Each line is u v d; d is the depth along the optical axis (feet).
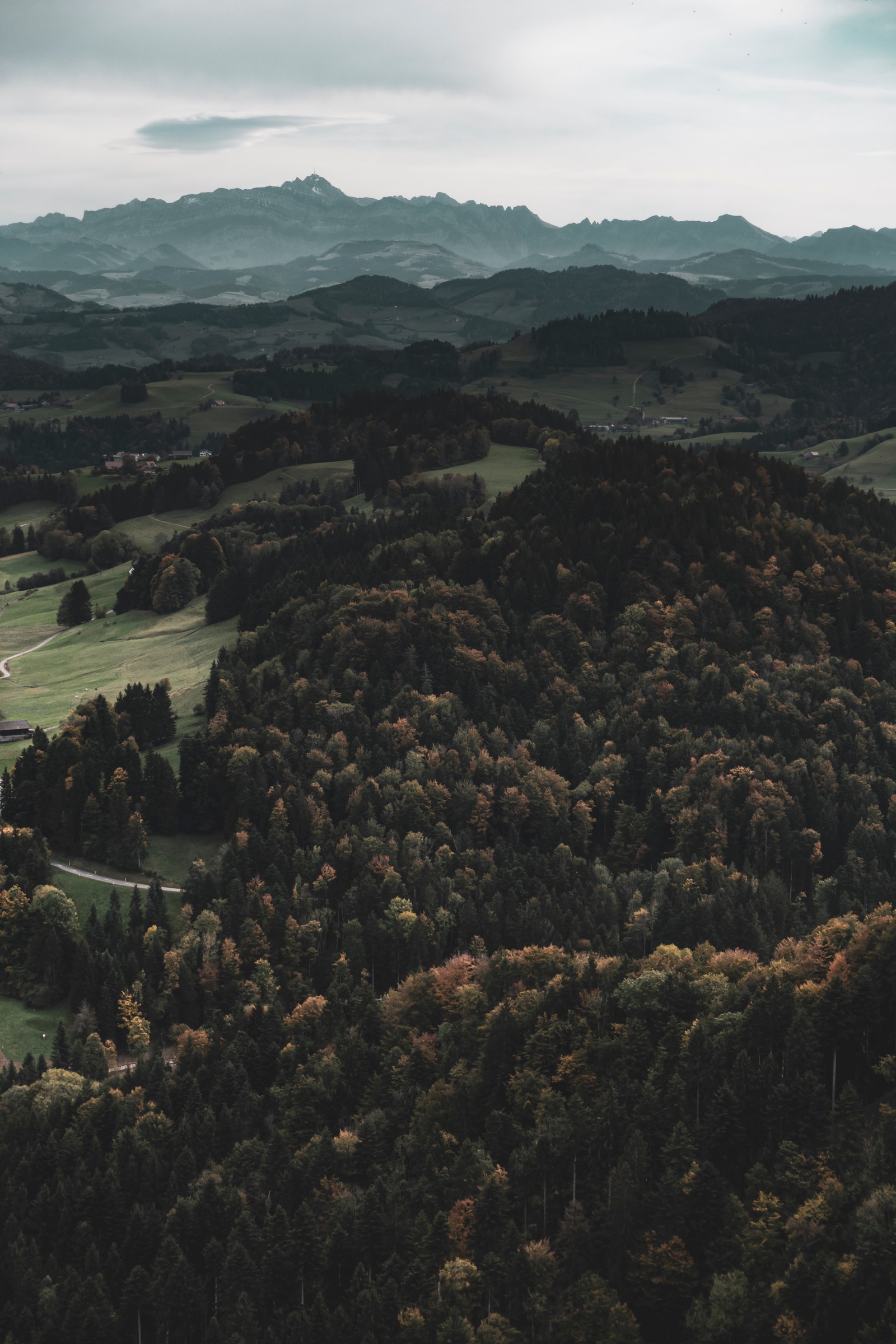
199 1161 458.50
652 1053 459.32
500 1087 467.11
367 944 593.83
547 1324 375.04
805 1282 359.46
